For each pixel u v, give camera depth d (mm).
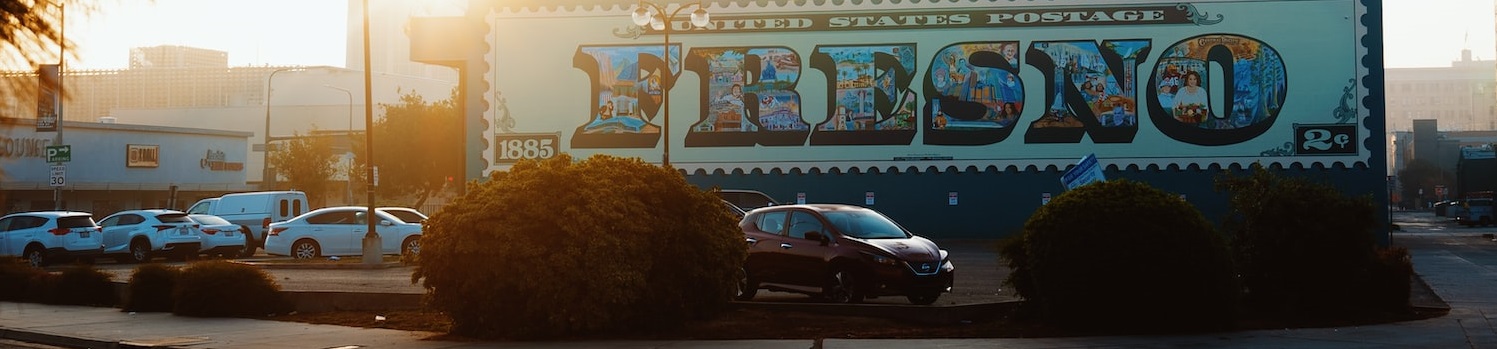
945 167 38375
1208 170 37531
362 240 28359
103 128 62219
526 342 13031
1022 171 38125
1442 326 14008
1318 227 14945
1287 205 15195
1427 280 22016
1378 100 37062
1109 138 37844
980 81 38406
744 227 17750
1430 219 83938
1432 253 32688
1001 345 12164
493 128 39969
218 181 70312
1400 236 46562
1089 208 13484
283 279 22609
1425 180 131750
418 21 40531
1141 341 12484
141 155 64375
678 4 39531
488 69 40062
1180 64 37750
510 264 13062
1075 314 13461
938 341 12555
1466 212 65000
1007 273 23188
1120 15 37969
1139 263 13195
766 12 39156
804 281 16562
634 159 14516
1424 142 138125
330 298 16719
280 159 69188
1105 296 13266
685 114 39281
